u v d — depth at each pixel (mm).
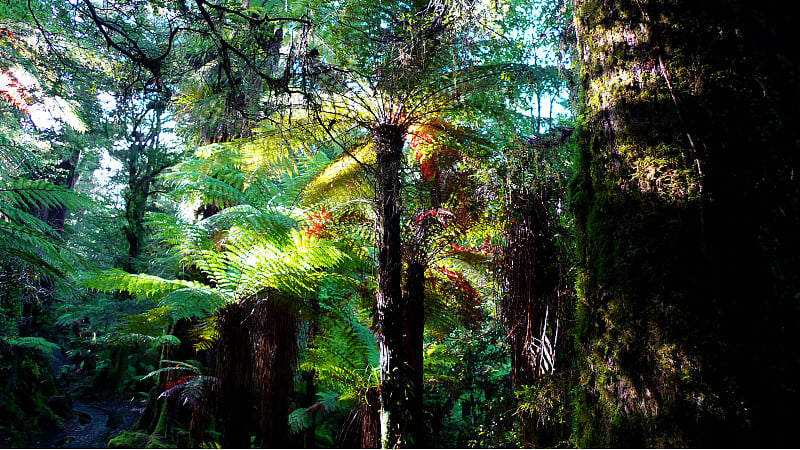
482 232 3797
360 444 3529
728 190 902
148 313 3715
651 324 938
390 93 3100
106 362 12430
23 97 5867
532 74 3340
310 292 3812
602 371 1052
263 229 3684
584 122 1285
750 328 834
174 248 3945
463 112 3467
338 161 3895
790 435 771
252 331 3650
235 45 2936
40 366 11180
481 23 2848
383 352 3029
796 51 924
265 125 3586
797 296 817
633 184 1039
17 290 8000
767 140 895
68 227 11766
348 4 3264
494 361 4672
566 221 2803
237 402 3525
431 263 3551
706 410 829
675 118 988
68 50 4812
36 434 8469
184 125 5312
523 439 2535
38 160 8711
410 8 3270
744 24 961
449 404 4836
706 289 880
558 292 2584
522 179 2908
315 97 2924
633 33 1105
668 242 943
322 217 3955
